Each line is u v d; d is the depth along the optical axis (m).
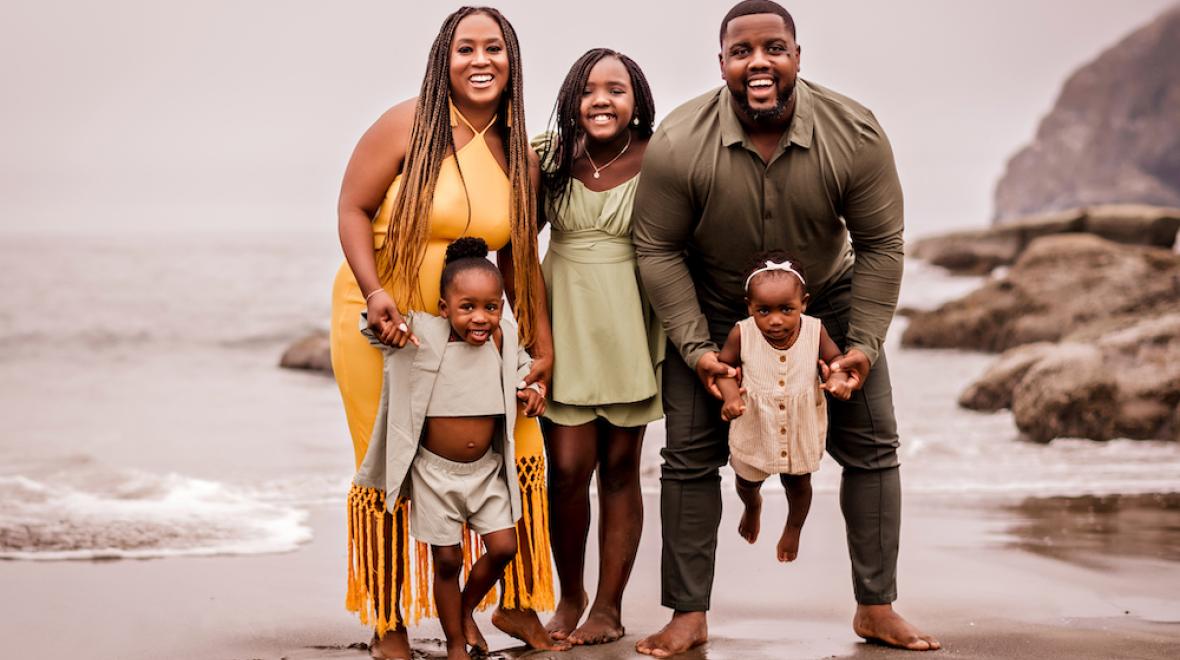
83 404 12.70
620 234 4.49
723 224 4.29
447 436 4.09
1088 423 9.80
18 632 4.57
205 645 4.43
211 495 7.48
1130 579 5.36
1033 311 16.06
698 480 4.45
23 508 6.64
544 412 4.48
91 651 4.35
